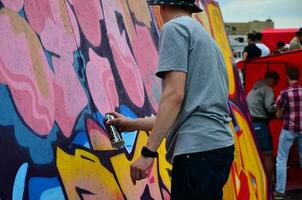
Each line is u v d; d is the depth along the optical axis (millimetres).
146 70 4387
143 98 4148
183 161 2754
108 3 3996
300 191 8711
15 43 2736
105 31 3809
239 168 5395
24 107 2676
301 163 8516
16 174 2490
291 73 8273
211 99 2811
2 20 2682
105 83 3588
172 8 2949
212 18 6680
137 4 4609
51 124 2859
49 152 2770
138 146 3822
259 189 5949
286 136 8242
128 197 3443
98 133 3301
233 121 5730
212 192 2742
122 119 3182
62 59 3131
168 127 2713
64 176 2840
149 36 4680
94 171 3131
